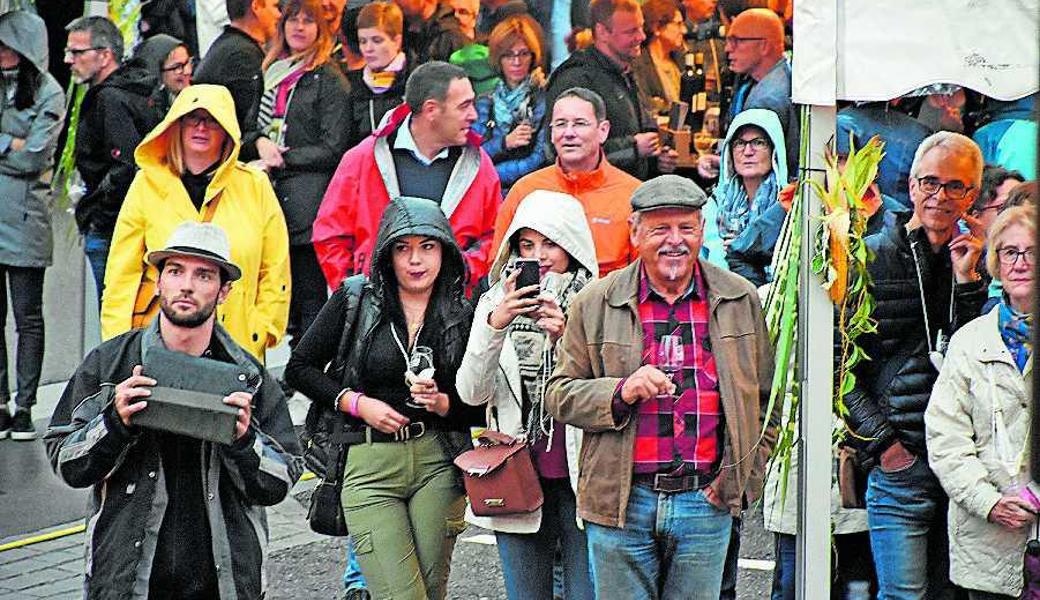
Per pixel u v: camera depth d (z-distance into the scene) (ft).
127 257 68.13
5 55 90.38
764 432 48.60
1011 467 53.42
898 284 55.01
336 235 74.43
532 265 52.70
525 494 53.16
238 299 67.92
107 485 48.39
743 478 49.16
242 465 47.98
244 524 49.11
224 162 68.08
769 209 76.13
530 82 81.56
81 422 48.19
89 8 97.30
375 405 54.60
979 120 54.34
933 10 45.37
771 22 77.30
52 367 111.45
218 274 48.88
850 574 58.85
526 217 55.06
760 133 75.92
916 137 54.70
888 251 54.95
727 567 54.19
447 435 55.21
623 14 78.84
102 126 87.25
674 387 49.11
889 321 55.31
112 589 47.93
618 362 49.52
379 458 54.65
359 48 85.81
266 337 69.21
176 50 87.45
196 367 47.34
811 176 47.06
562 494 54.49
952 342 54.24
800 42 45.70
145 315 68.49
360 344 55.06
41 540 77.87
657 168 79.56
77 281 111.45
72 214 102.42
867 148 46.60
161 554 48.21
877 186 54.95
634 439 49.21
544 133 81.66
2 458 91.15
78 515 81.97
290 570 73.46
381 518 54.54
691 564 49.73
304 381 55.72
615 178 72.13
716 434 49.32
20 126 91.04
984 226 54.03
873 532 57.21
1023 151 53.42
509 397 54.60
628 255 71.51
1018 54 45.34
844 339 49.21
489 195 74.23
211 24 87.30
